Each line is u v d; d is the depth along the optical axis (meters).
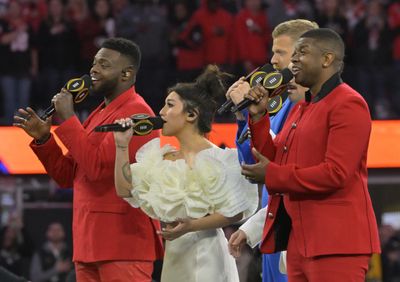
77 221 12.44
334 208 10.34
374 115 28.72
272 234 10.88
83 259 12.29
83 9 29.88
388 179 25.03
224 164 11.48
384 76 29.56
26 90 29.09
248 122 10.84
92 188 12.27
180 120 11.65
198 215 11.42
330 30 10.70
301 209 10.48
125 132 11.41
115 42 12.57
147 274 12.38
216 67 11.93
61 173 12.73
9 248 23.97
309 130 10.50
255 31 28.61
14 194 24.89
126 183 11.52
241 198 11.48
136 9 28.86
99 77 12.48
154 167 11.58
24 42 29.28
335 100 10.43
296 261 10.62
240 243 12.20
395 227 24.91
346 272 10.27
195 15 28.61
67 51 29.47
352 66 30.03
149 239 12.34
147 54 28.72
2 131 25.48
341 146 10.20
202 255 11.72
